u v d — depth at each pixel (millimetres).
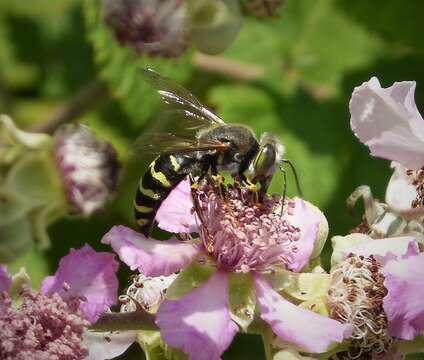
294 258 177
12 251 160
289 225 177
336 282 175
